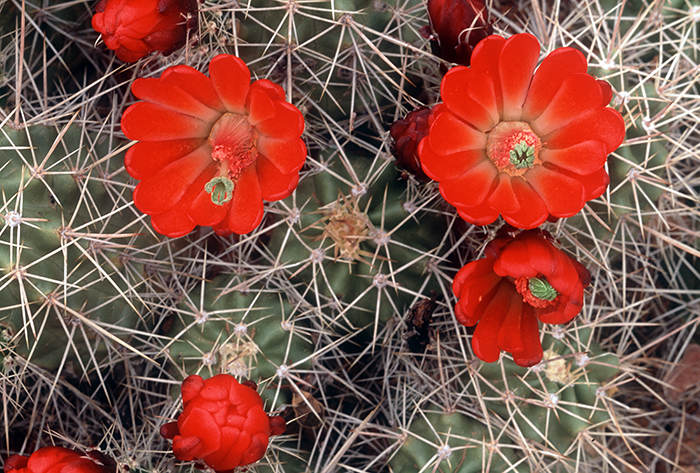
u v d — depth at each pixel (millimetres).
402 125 373
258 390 390
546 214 348
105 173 393
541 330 402
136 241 399
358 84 405
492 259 355
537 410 400
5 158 377
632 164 394
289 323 395
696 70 403
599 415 403
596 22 408
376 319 395
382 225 395
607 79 400
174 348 397
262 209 358
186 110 359
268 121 353
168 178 361
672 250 434
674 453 441
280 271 403
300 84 401
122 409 417
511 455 398
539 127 361
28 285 371
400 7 401
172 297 407
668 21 425
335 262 399
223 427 343
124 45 362
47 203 379
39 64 412
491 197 357
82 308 383
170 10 359
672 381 442
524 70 353
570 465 409
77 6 410
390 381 425
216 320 398
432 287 406
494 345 360
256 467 387
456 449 390
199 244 420
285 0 379
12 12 399
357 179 395
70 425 415
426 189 392
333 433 423
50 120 387
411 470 396
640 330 450
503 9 433
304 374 400
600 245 414
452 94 348
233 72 348
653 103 409
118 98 426
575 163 354
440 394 407
